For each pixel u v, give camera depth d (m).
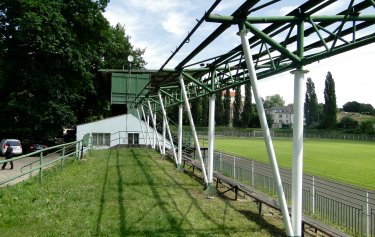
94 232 7.23
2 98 32.09
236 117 84.75
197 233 7.50
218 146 45.41
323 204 9.88
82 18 32.16
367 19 6.41
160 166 17.55
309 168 24.88
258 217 8.97
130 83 34.69
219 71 12.23
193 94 16.45
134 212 8.82
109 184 12.19
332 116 78.12
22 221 7.60
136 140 32.91
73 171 14.33
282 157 31.62
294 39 8.59
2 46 30.44
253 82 6.10
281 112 123.38
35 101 30.58
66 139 42.00
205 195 11.25
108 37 35.59
